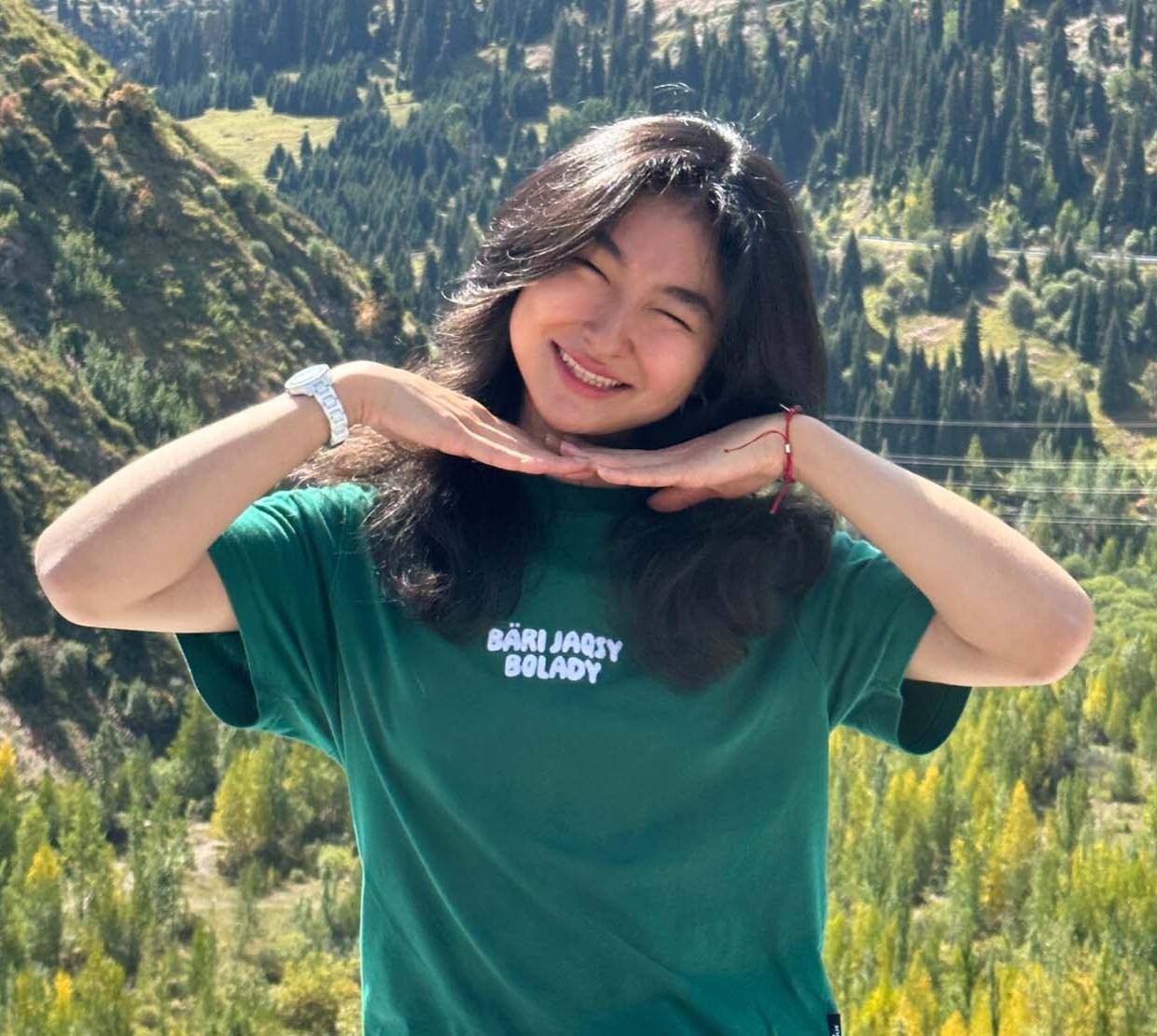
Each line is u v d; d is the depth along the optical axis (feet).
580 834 4.28
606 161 4.46
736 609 4.28
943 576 4.42
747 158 4.52
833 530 4.62
